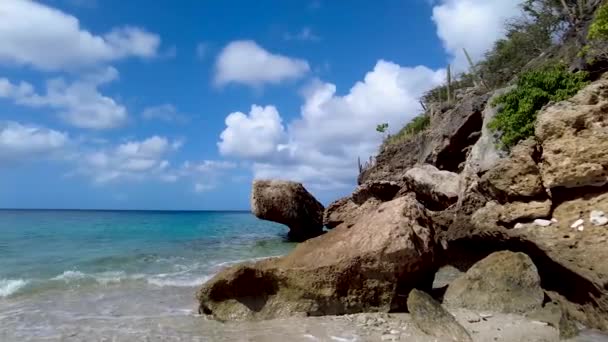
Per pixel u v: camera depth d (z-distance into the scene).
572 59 15.06
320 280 7.67
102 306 8.66
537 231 8.70
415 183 18.09
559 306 7.22
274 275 7.82
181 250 18.34
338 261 7.73
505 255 8.05
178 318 7.74
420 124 32.62
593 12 16.84
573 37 16.80
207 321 7.54
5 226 31.50
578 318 6.93
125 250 17.62
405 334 6.54
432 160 21.72
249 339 6.47
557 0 24.27
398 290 7.84
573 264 7.28
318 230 27.78
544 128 8.86
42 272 12.22
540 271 8.52
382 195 23.83
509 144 11.37
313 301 7.70
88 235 24.25
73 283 10.80
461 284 8.05
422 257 7.88
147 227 33.25
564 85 11.10
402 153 28.98
